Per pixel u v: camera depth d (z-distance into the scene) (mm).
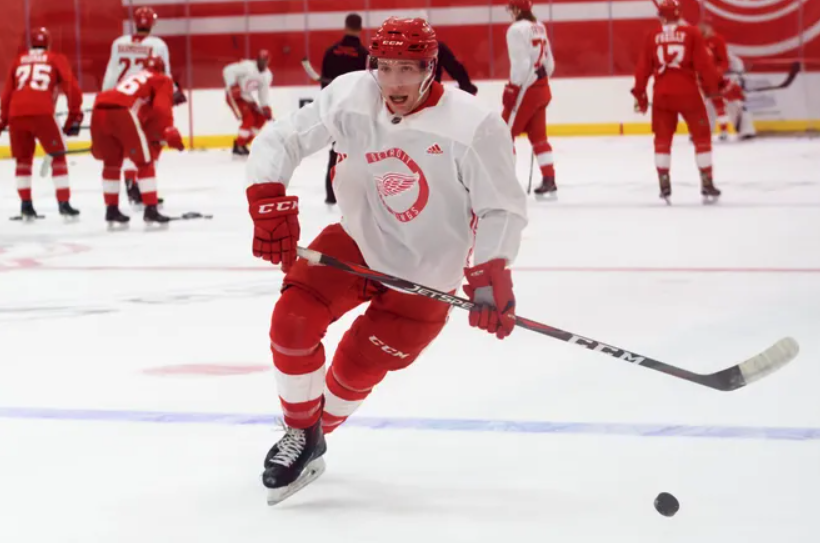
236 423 6227
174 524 4691
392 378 7242
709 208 17359
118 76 18719
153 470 5406
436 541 4473
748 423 6094
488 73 35188
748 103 33938
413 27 4418
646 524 4629
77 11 35156
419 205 4785
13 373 7527
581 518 4715
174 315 9609
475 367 7543
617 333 8656
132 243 14656
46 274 12070
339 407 5270
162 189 22672
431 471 5359
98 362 7832
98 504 4938
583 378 7191
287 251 4758
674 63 17125
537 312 9555
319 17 35844
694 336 8492
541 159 19000
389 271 5004
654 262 12258
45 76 17000
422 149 4637
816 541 4414
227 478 5289
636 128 34594
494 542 4457
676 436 5871
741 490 5016
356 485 5172
